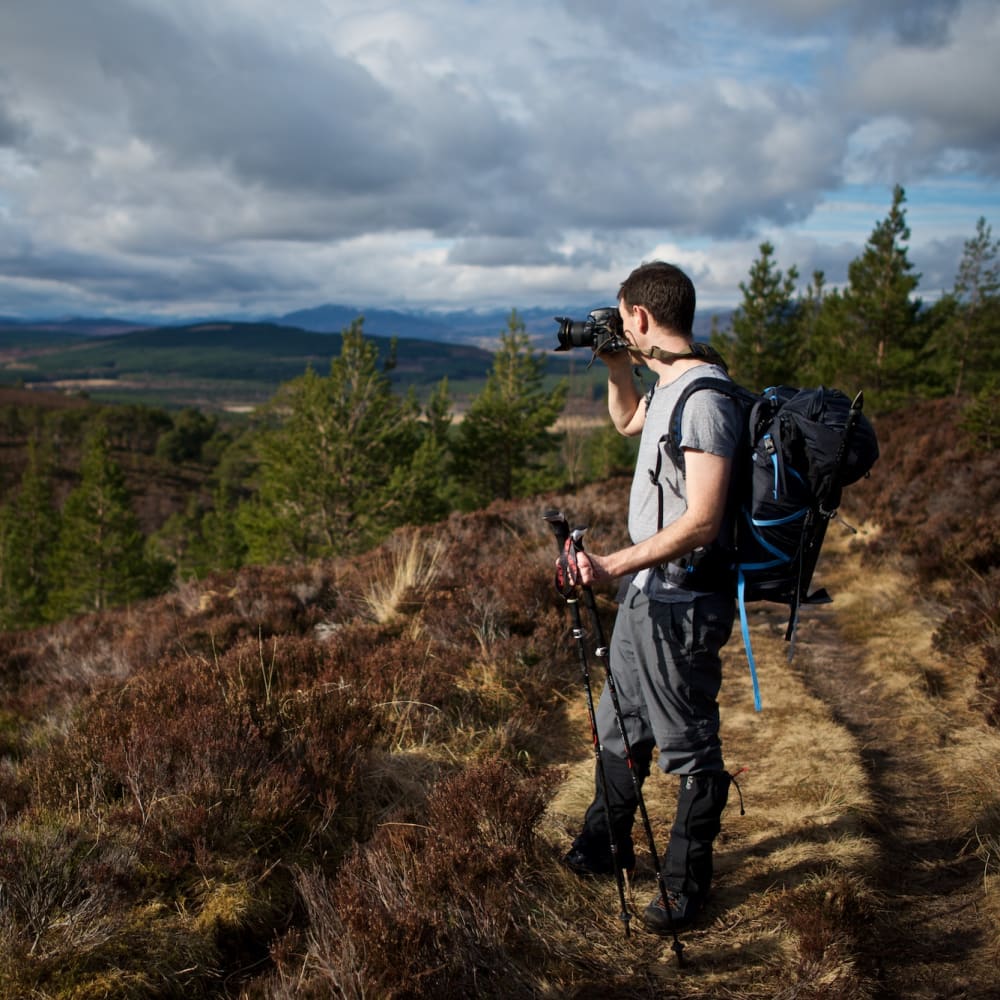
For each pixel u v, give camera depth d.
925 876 2.79
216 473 96.50
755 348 27.14
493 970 2.21
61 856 2.46
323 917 2.31
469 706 4.23
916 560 6.90
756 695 2.16
